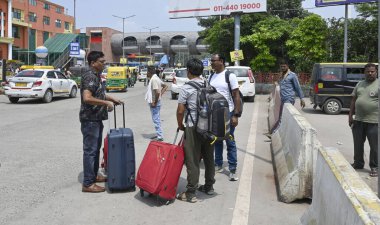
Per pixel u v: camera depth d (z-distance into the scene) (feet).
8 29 169.78
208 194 18.76
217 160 23.17
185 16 95.25
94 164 19.70
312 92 55.52
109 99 19.99
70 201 17.79
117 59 294.05
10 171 22.50
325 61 84.23
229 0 89.35
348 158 27.25
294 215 16.26
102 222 15.49
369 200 8.84
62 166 23.72
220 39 100.37
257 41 91.50
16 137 33.04
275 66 94.99
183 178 21.50
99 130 19.08
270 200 18.06
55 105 60.34
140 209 16.88
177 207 17.15
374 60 86.22
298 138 18.52
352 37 86.07
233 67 68.23
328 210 11.34
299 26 85.25
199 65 17.65
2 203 17.42
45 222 15.44
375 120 22.31
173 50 267.59
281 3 135.44
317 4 76.54
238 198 18.33
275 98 39.34
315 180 13.91
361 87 23.03
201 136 17.38
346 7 72.79
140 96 80.84
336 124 43.57
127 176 18.80
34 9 208.54
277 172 20.77
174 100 71.00
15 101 64.13
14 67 139.95
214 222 15.53
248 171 22.98
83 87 18.37
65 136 33.78
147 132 36.17
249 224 15.35
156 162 17.44
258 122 43.27
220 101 17.10
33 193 18.78
